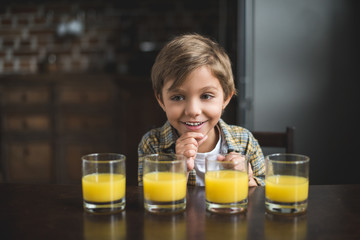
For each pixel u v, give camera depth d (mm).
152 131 1061
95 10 3529
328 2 1997
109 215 625
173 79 803
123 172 654
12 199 713
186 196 719
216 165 640
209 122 848
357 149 2057
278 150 2078
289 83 2059
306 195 635
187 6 3439
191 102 809
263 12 2047
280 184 625
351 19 1996
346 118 2049
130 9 3498
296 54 2043
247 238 536
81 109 2979
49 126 3000
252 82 2082
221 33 3324
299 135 2072
